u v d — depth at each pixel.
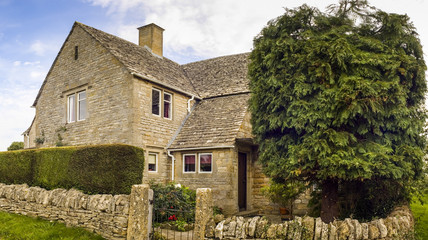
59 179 11.34
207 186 14.06
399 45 8.48
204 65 21.33
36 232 9.26
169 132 15.75
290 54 8.59
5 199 12.51
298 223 6.37
